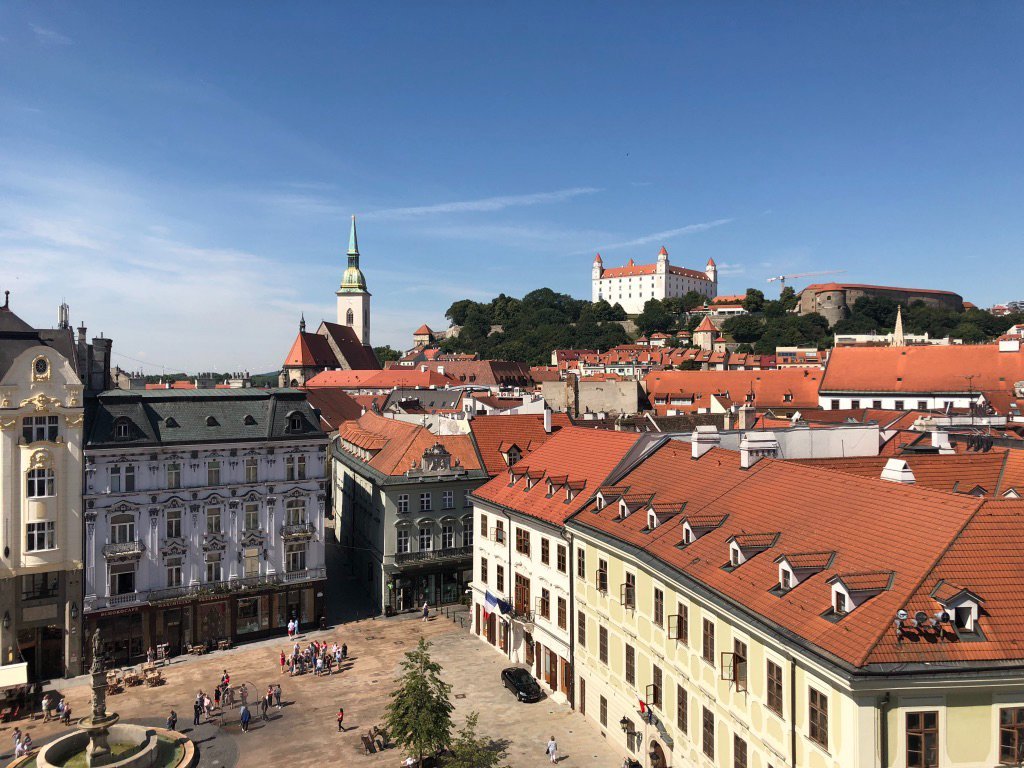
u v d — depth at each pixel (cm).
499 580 6606
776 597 3238
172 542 6550
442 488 7788
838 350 13512
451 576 7925
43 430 6097
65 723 5369
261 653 6625
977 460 4816
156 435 6512
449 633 7050
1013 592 2783
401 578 7644
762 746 3231
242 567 6875
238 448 6838
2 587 5919
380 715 5428
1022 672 2592
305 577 7119
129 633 6406
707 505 4406
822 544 3428
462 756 4106
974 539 2928
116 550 6300
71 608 6150
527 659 6150
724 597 3459
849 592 2886
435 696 4750
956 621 2731
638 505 4838
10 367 5953
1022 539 2941
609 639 4838
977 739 2661
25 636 6153
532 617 5966
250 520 6912
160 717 5438
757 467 4481
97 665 4684
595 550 5016
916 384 12338
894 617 2714
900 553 3055
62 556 6128
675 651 4019
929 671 2588
